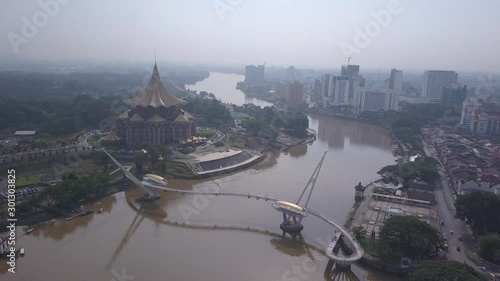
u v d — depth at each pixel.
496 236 148.75
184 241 160.50
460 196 182.12
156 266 139.25
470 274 118.75
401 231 145.12
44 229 169.38
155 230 170.75
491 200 169.38
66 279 129.88
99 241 158.88
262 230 172.75
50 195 183.25
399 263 142.62
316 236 168.12
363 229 166.00
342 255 152.88
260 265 143.00
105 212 189.25
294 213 166.75
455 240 165.88
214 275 134.38
